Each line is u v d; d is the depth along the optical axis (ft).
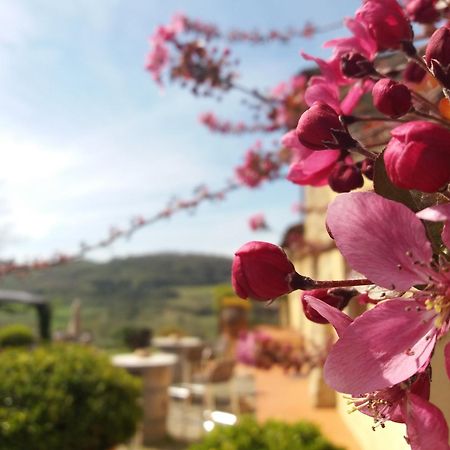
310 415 27.94
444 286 2.81
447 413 5.24
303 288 3.43
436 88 4.26
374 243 2.83
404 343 2.84
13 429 23.12
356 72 4.08
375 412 3.13
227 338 47.24
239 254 3.51
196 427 38.06
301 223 37.19
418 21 5.02
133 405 26.48
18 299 49.85
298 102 15.02
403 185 2.80
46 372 24.99
